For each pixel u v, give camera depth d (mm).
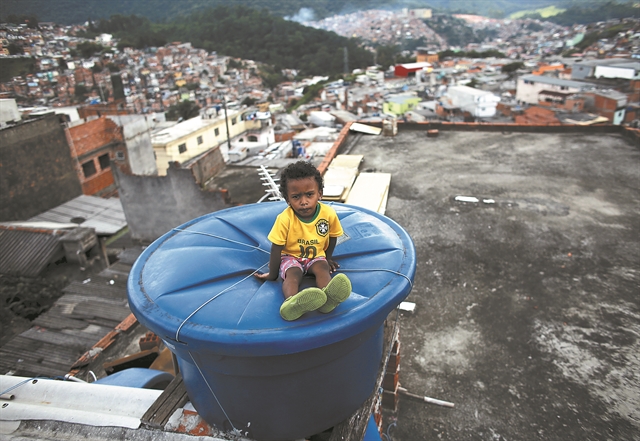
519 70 95375
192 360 2021
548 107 54500
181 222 15148
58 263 14719
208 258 2252
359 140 10719
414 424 3693
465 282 5234
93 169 22234
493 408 3711
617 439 3328
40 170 19297
